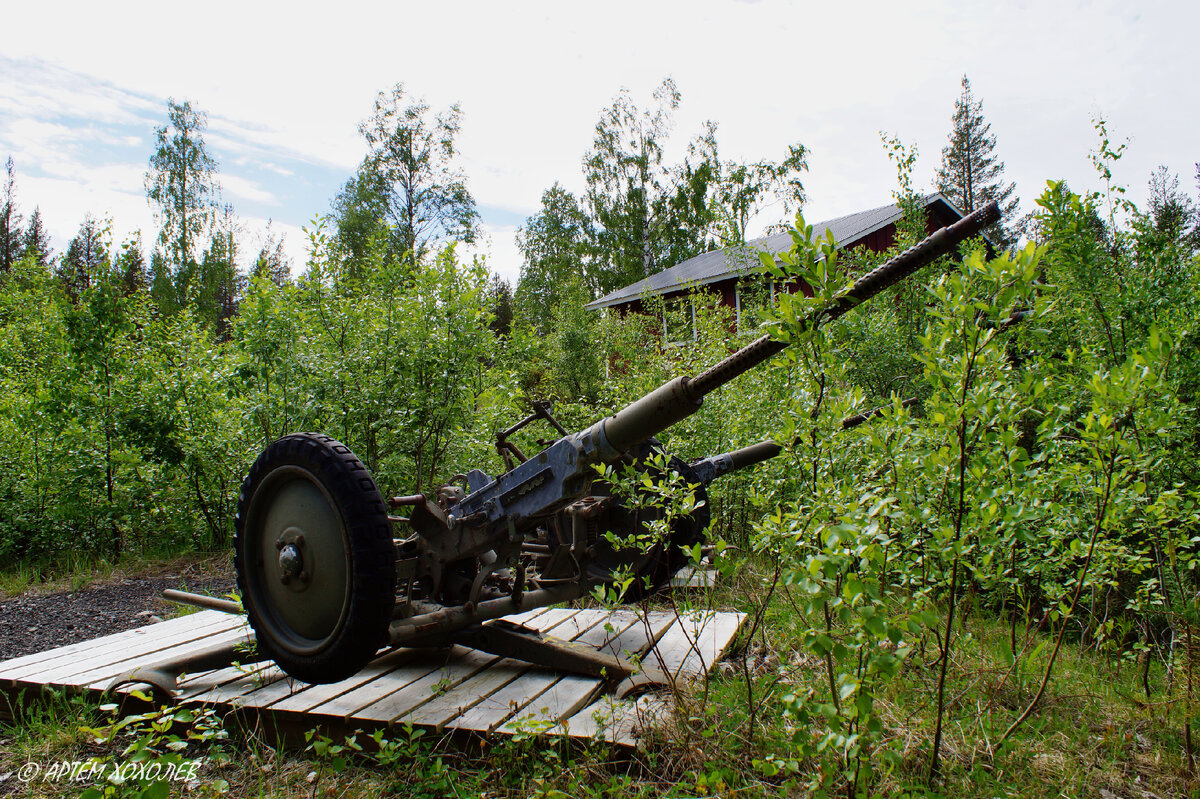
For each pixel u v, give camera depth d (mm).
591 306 25766
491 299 7102
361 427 6617
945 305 2021
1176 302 4137
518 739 2449
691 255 32438
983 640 3377
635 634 3842
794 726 2439
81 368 7047
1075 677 3113
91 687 3117
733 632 3617
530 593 3576
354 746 2559
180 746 2238
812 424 2234
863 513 1866
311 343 6797
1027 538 2662
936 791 2092
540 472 2982
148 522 7445
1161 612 3285
